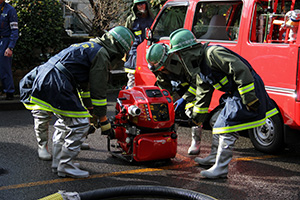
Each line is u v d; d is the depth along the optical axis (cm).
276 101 471
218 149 404
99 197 337
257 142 505
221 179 405
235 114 378
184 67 399
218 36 552
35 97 391
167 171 427
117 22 1112
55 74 381
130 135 429
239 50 514
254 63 495
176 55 433
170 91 480
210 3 566
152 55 420
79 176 403
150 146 419
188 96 458
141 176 412
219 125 389
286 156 489
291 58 453
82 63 383
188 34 384
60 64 384
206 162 443
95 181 397
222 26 548
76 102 384
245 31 508
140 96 426
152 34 619
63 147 399
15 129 600
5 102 754
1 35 749
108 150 466
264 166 448
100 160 462
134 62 737
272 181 401
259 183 395
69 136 395
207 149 512
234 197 360
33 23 819
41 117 449
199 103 416
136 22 732
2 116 696
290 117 457
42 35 827
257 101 368
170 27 630
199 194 336
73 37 1027
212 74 384
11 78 773
